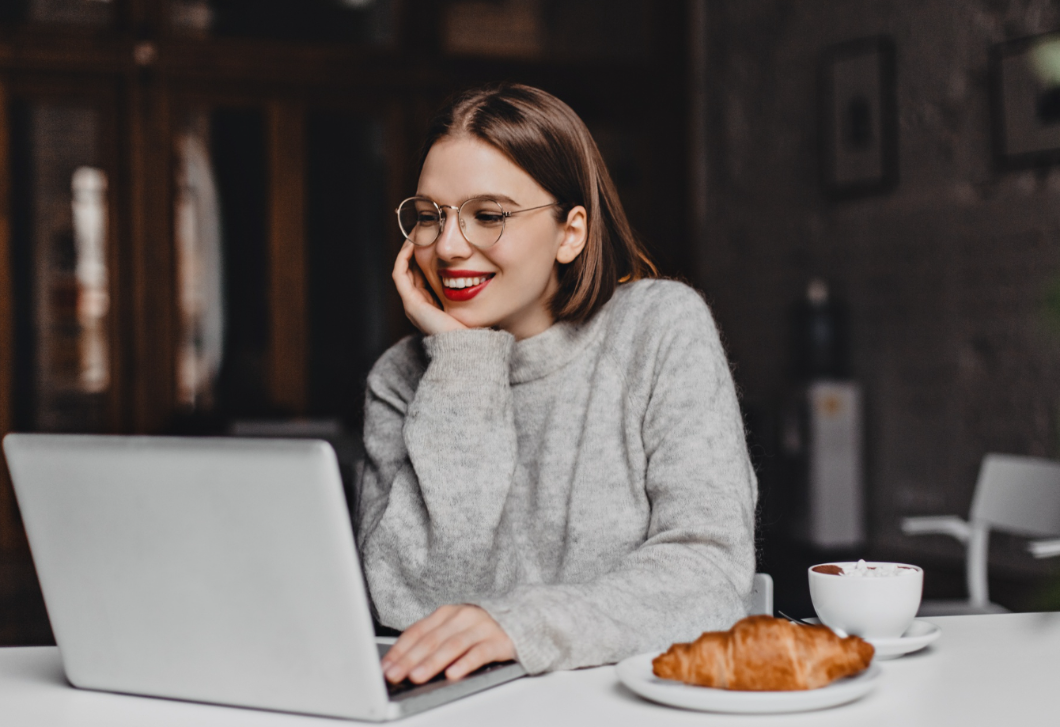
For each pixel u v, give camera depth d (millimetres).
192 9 5383
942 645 947
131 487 758
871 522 5047
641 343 1245
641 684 761
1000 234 4332
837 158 5195
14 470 809
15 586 4402
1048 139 4098
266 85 5438
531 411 1266
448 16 5754
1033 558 4070
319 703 739
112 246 5273
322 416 5500
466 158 1144
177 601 768
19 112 5180
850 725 714
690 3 6164
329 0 5559
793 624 779
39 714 783
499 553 1181
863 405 5078
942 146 4617
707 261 6176
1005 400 4309
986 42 4379
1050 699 773
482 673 824
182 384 5371
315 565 706
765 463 5148
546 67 5895
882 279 4961
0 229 5156
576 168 1207
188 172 5371
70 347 5246
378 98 5594
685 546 1052
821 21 5297
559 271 1262
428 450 1114
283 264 5469
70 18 5250
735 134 5938
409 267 1249
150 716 770
